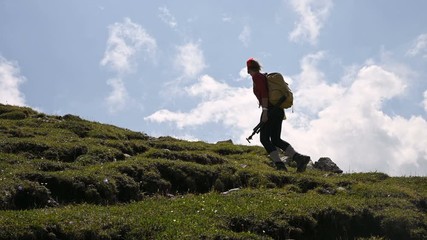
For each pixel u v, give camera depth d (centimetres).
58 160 1991
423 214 1587
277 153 2008
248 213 1396
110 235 1261
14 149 1988
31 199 1480
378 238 1470
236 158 2394
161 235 1240
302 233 1412
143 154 2136
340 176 2097
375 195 1742
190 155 2167
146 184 1752
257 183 1855
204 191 1850
